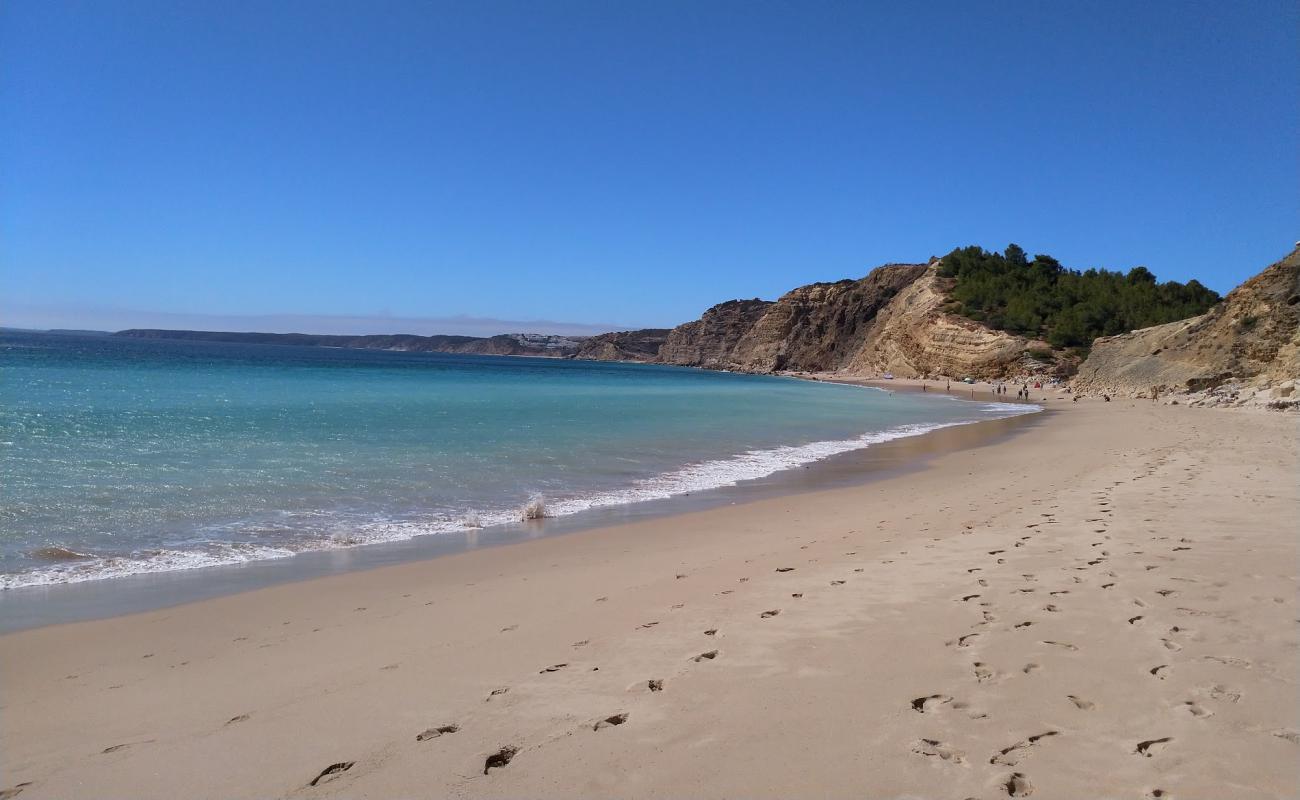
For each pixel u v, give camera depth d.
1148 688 4.07
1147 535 8.21
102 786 3.50
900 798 3.09
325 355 165.00
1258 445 18.72
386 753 3.74
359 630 6.06
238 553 9.10
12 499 11.19
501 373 96.00
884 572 7.15
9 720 4.34
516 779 3.41
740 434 25.94
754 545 9.34
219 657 5.45
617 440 22.47
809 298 174.25
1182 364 49.44
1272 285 45.34
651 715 4.04
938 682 4.29
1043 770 3.26
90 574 8.05
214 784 3.49
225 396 34.50
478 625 6.07
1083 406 46.59
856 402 52.53
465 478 14.96
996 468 17.06
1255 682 4.09
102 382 42.41
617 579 7.64
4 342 146.50
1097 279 101.25
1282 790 3.02
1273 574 6.33
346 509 11.80
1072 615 5.43
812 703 4.08
